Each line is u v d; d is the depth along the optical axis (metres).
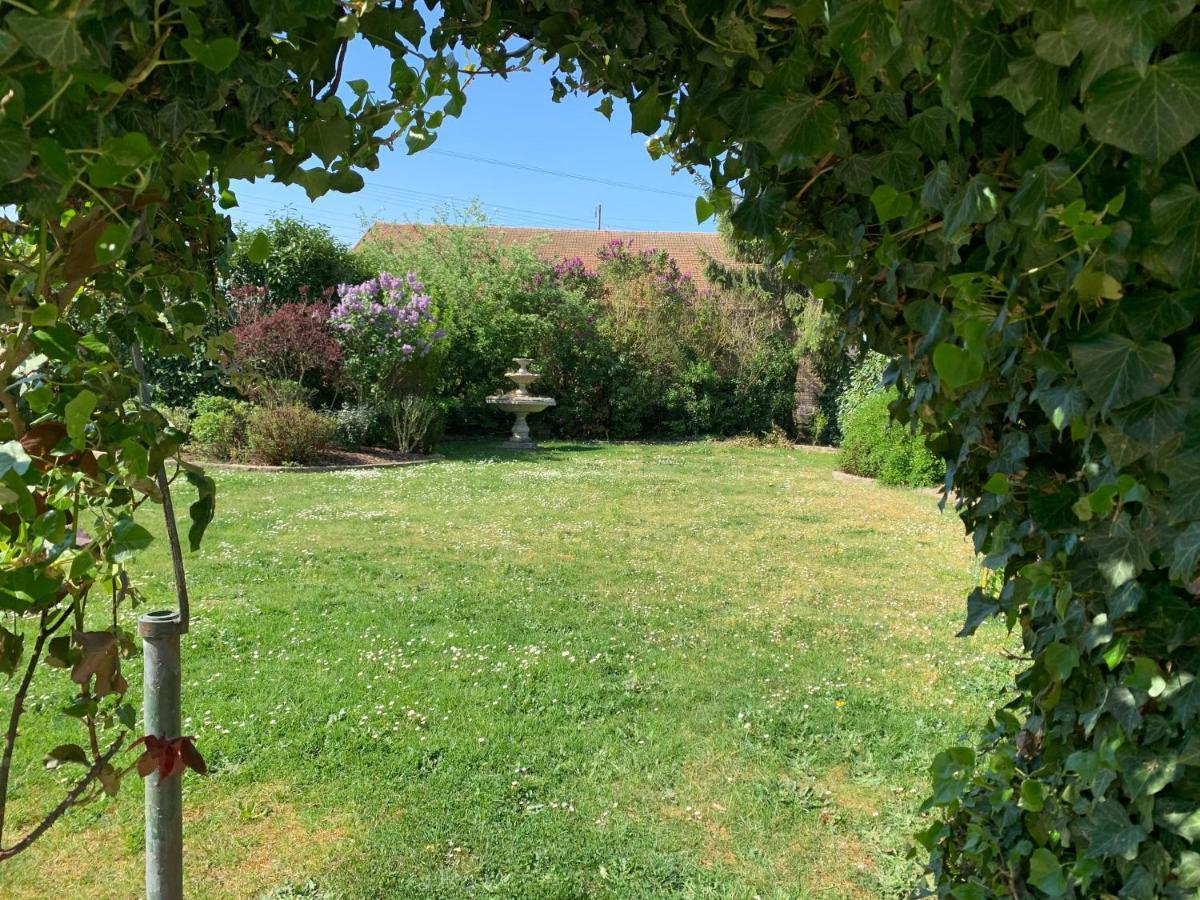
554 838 2.92
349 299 13.38
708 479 11.83
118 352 1.40
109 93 0.84
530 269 17.09
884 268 1.34
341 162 1.20
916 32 0.83
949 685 4.30
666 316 17.39
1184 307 0.84
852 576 6.62
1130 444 0.94
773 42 1.08
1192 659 1.02
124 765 3.27
